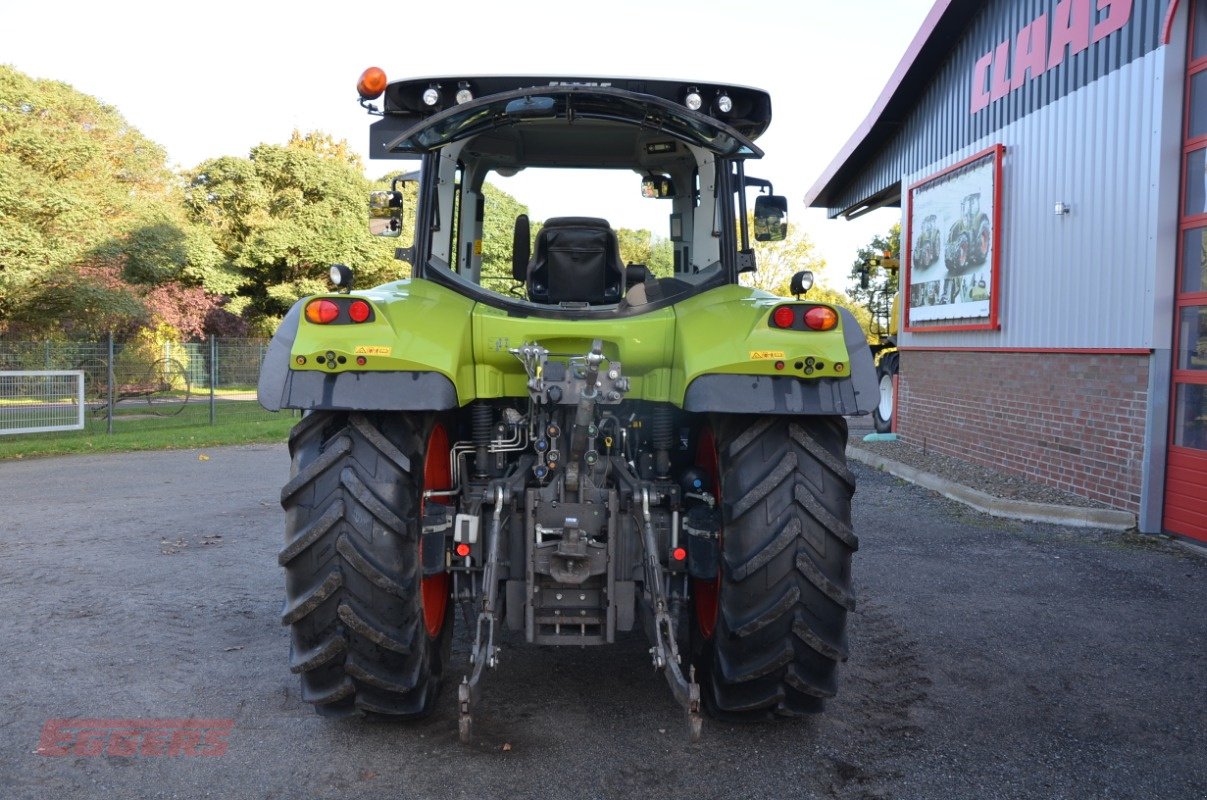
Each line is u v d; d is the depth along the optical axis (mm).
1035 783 3006
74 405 14984
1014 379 8906
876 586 5430
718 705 3252
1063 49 8000
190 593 5230
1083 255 7691
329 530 3025
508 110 3451
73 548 6387
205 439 14117
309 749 3209
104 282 21578
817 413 2998
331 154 45125
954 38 10352
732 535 3117
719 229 3738
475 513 3359
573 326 3326
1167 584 5469
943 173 10570
